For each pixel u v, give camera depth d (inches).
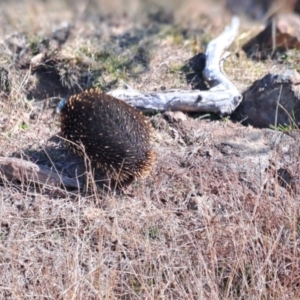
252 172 280.7
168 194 265.7
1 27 307.0
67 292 184.5
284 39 373.4
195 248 215.8
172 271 199.9
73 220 239.3
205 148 299.7
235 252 206.4
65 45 355.9
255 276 206.5
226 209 239.0
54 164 284.2
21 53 348.5
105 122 260.5
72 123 267.0
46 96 343.6
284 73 327.0
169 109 323.3
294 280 214.1
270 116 323.3
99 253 197.6
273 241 215.0
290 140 303.7
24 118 319.0
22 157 274.4
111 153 255.6
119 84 345.4
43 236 233.3
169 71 358.0
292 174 275.0
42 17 170.7
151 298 182.5
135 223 229.9
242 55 378.0
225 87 328.8
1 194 237.8
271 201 245.8
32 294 193.9
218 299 192.9
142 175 262.4
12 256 204.8
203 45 372.2
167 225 233.5
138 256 209.5
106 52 360.2
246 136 310.2
